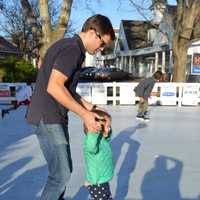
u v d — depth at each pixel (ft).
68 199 17.75
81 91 66.28
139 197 18.21
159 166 23.95
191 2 76.18
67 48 11.27
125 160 25.39
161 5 87.86
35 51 152.35
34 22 75.97
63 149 11.80
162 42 137.18
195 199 18.16
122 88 66.33
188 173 22.48
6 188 19.20
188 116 51.39
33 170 22.45
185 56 78.18
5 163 24.03
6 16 155.22
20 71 86.79
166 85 66.08
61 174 11.84
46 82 11.64
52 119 11.68
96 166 12.89
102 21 11.60
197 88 66.49
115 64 211.20
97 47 11.82
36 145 29.76
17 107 58.23
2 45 158.71
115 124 42.70
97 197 13.03
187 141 32.60
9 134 35.12
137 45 174.91
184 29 76.89
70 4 70.64
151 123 43.91
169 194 18.76
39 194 18.34
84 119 11.27
